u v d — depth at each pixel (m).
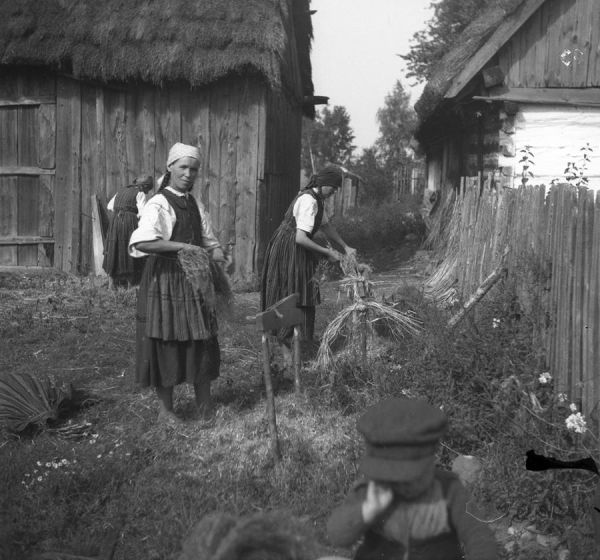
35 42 10.88
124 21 10.80
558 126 12.35
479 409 4.77
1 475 4.44
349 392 5.42
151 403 5.57
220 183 11.27
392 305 6.51
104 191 11.63
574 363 4.54
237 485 4.32
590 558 3.40
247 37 10.48
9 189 11.80
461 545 2.43
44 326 7.97
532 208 5.63
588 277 4.40
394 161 46.38
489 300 6.06
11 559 3.61
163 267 4.97
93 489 4.33
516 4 11.62
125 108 11.45
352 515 2.15
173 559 3.60
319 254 6.29
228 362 6.63
